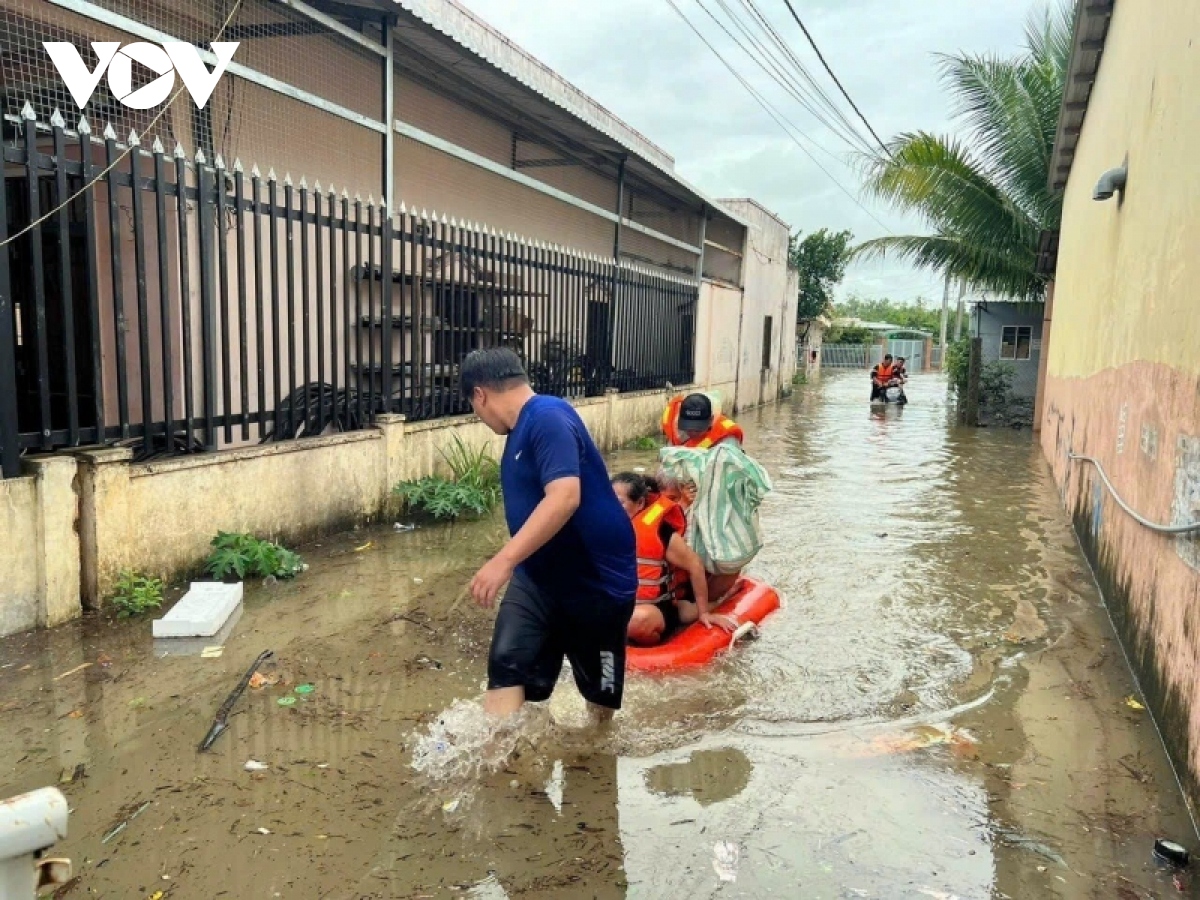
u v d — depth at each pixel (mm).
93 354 4777
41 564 4484
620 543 3391
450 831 2902
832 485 10172
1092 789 3297
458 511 7312
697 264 17125
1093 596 5867
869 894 2625
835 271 38656
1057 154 12711
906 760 3492
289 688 3963
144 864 2668
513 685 3402
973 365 18406
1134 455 5238
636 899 2574
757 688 4160
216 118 7070
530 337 9711
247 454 5707
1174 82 5027
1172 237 4727
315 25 7059
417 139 8086
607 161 13531
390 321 7199
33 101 6145
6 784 3102
